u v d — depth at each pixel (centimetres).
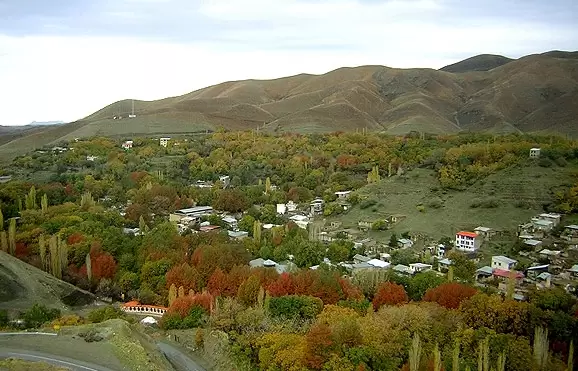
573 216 18175
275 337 9294
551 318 10212
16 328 10056
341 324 9156
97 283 14488
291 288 12131
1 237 15250
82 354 8019
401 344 9150
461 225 18688
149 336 10462
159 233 16675
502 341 9231
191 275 13600
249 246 16712
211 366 9331
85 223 17138
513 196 19688
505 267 14700
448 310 10681
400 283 13262
